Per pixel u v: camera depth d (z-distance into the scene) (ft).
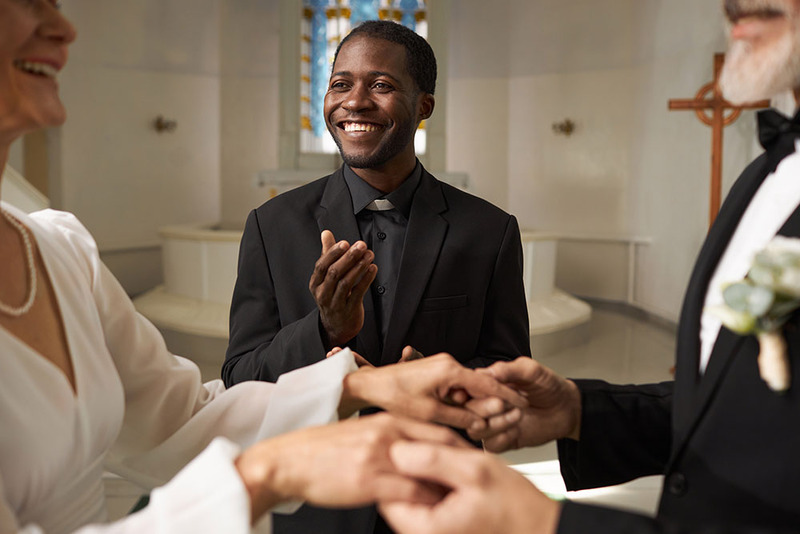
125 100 31.24
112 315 4.11
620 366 19.24
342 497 2.77
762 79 3.10
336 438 2.89
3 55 3.04
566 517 2.56
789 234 3.11
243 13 33.99
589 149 31.22
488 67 33.65
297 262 5.60
